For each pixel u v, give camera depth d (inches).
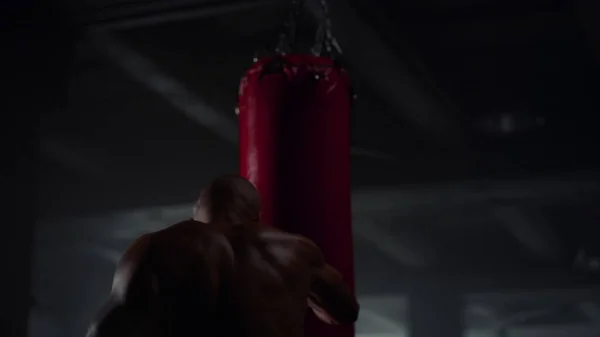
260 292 66.5
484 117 312.8
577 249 493.0
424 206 364.5
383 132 325.1
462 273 544.1
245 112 99.6
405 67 263.4
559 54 268.7
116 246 447.5
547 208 428.1
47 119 324.8
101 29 227.9
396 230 486.0
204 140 342.3
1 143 233.6
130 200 378.3
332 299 72.4
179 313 63.7
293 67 98.1
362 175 357.7
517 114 307.9
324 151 95.7
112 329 62.6
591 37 232.4
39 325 502.0
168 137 342.0
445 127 316.2
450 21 247.0
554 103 300.4
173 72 267.9
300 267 70.2
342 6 211.8
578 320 684.1
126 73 284.0
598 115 301.9
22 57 229.0
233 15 237.9
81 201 390.9
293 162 94.6
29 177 239.8
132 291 63.9
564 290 554.9
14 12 224.1
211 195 73.4
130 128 336.8
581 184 323.3
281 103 96.7
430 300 550.9
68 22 224.7
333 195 94.5
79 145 351.9
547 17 245.4
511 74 282.5
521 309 654.5
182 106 299.1
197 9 209.6
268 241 70.1
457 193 345.4
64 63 235.3
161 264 64.7
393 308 671.1
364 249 538.3
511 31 254.7
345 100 100.7
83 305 495.8
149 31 243.4
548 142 322.7
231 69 270.7
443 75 280.8
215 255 66.7
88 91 302.7
